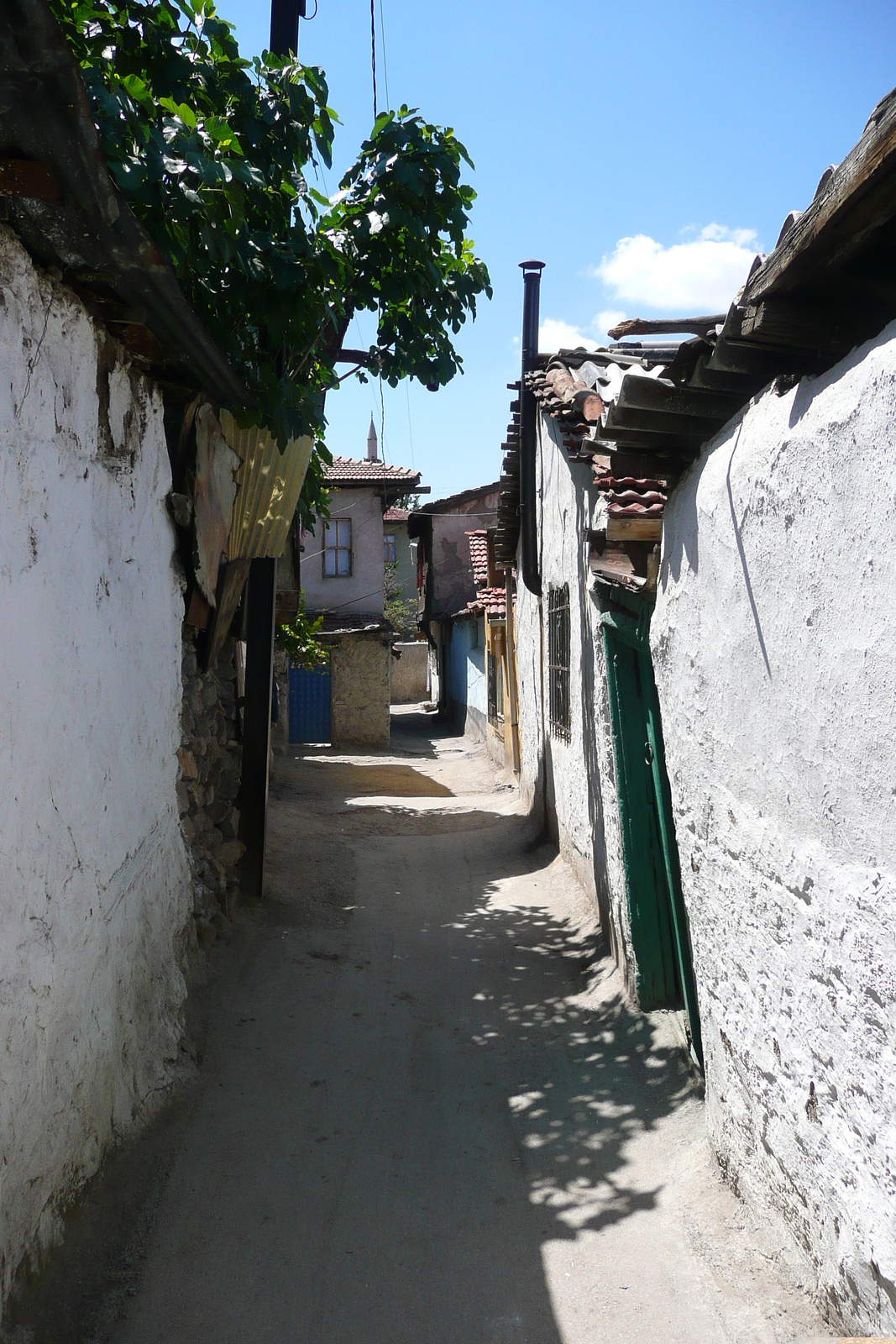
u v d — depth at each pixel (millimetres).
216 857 6254
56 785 3131
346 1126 4363
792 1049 2920
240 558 6230
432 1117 4496
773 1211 3152
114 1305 3084
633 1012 5305
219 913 6207
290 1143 4164
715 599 3396
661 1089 4523
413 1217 3707
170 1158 3885
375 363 6172
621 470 3756
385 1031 5398
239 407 5113
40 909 2959
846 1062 2564
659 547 4320
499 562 13383
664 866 5316
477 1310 3182
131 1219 3490
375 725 20625
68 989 3217
